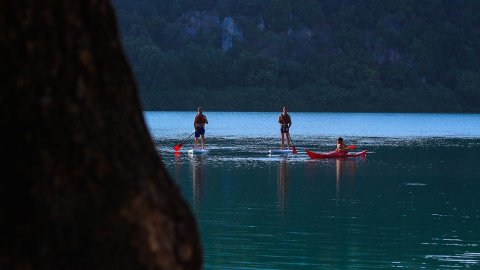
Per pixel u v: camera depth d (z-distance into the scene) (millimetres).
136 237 9922
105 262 9711
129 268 9828
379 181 56156
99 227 9789
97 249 9719
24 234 9484
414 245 31109
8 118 9695
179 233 10258
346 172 62656
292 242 31250
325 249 29891
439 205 43562
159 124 181875
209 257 28156
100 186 9883
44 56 9852
